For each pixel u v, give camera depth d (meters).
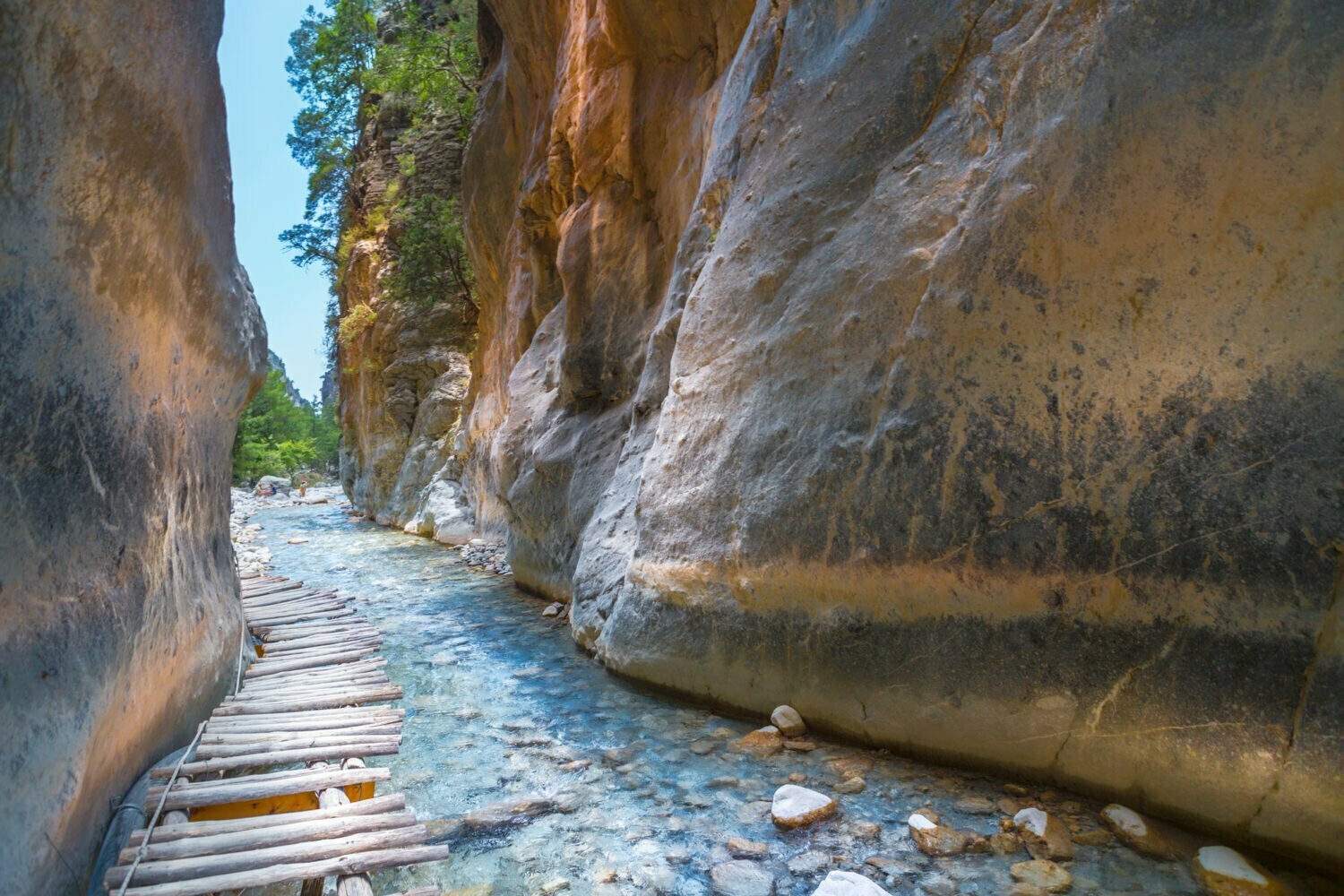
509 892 3.00
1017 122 3.59
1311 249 2.65
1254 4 2.82
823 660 4.29
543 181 12.14
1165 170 3.01
